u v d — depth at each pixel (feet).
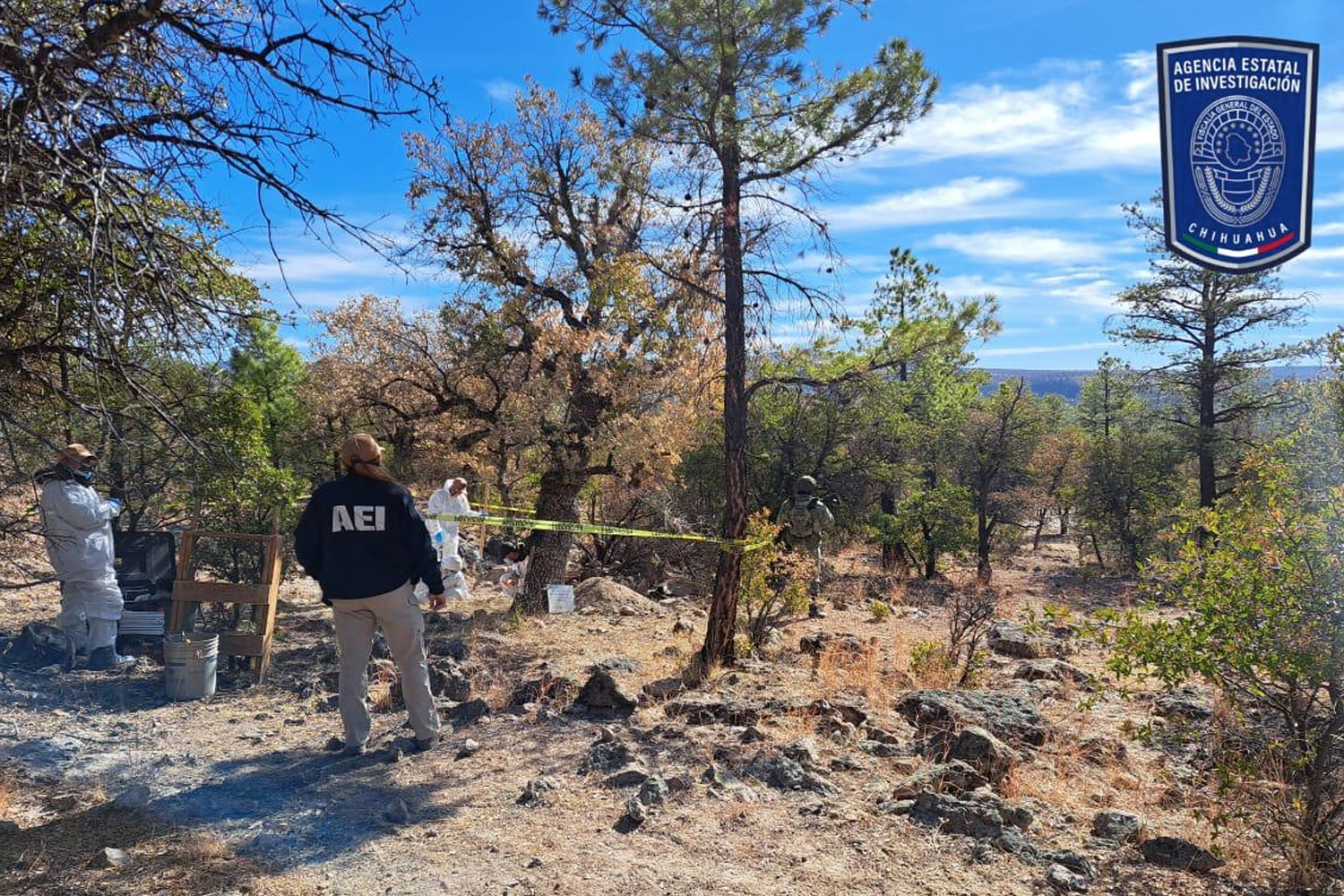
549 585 41.37
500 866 13.94
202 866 13.73
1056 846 14.87
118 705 22.70
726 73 27.14
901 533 77.77
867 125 27.96
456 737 20.52
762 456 66.80
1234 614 14.76
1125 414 141.69
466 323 42.57
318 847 14.57
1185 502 96.94
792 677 26.86
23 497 25.77
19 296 15.85
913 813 15.97
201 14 14.14
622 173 33.14
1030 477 105.70
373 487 18.76
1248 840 15.10
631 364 42.37
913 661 27.73
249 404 27.20
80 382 17.79
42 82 11.82
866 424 71.36
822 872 13.83
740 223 29.09
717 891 13.20
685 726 21.03
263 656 25.63
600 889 13.21
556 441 42.37
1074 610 55.88
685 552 61.57
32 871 13.38
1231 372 98.89
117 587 26.53
